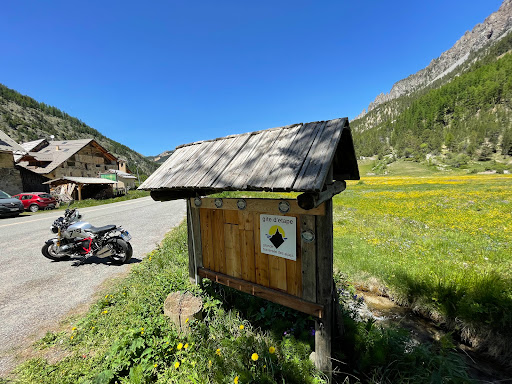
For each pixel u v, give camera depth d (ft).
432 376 7.03
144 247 23.72
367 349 8.18
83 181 77.71
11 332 10.63
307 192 5.95
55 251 19.56
